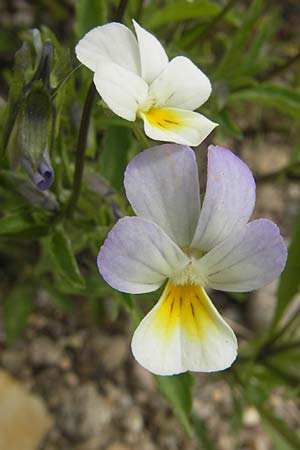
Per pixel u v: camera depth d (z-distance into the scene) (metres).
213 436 0.21
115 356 0.21
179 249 0.14
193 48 0.21
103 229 0.17
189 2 0.19
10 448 0.20
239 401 0.20
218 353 0.14
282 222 0.25
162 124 0.14
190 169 0.14
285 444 0.20
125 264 0.14
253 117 0.25
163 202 0.14
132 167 0.14
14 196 0.17
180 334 0.14
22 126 0.14
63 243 0.17
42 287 0.21
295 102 0.20
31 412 0.20
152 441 0.21
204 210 0.14
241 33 0.20
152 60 0.14
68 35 0.24
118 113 0.14
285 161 0.25
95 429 0.20
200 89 0.14
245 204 0.14
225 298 0.23
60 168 0.16
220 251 0.14
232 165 0.14
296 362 0.20
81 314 0.21
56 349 0.21
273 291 0.22
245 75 0.20
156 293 0.15
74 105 0.17
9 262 0.21
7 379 0.20
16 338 0.20
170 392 0.17
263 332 0.21
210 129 0.14
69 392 0.21
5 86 0.24
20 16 0.24
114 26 0.14
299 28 0.27
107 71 0.14
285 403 0.22
